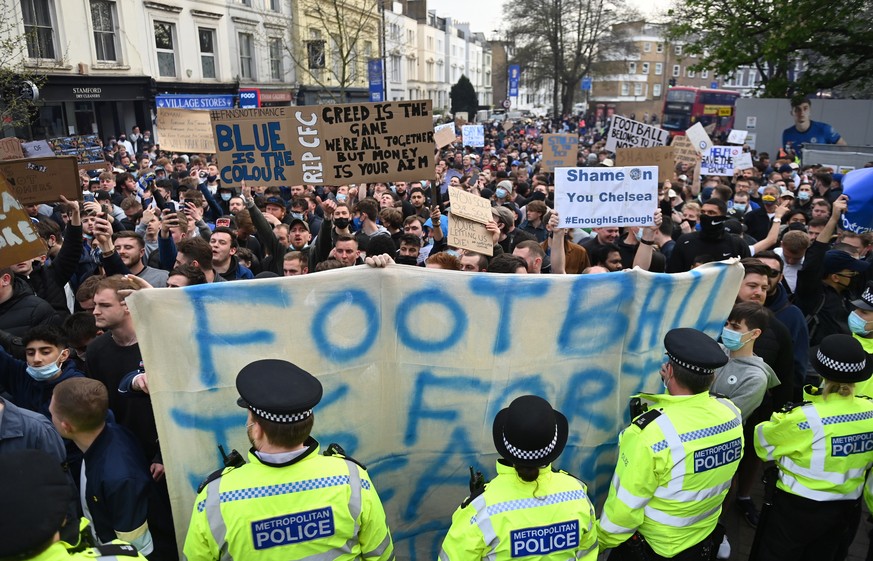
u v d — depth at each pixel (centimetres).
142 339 246
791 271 548
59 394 253
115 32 2092
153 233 662
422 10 6047
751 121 2192
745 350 348
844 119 2106
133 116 2292
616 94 8319
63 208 686
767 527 326
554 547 232
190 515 263
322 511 214
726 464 271
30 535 171
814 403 309
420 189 1007
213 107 1731
